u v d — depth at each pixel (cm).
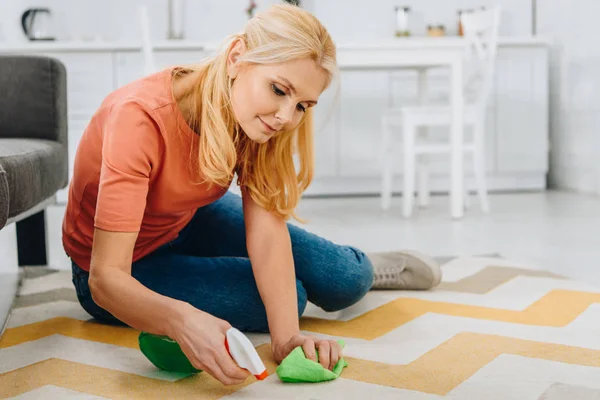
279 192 115
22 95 199
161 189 110
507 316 142
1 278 147
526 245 246
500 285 173
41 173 152
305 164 115
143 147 101
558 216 324
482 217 328
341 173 429
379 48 310
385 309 150
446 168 437
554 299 156
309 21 97
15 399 99
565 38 439
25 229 215
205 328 93
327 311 141
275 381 105
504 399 96
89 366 114
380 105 427
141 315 97
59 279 193
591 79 407
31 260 216
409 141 331
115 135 101
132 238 101
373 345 123
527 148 434
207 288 126
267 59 94
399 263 166
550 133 466
